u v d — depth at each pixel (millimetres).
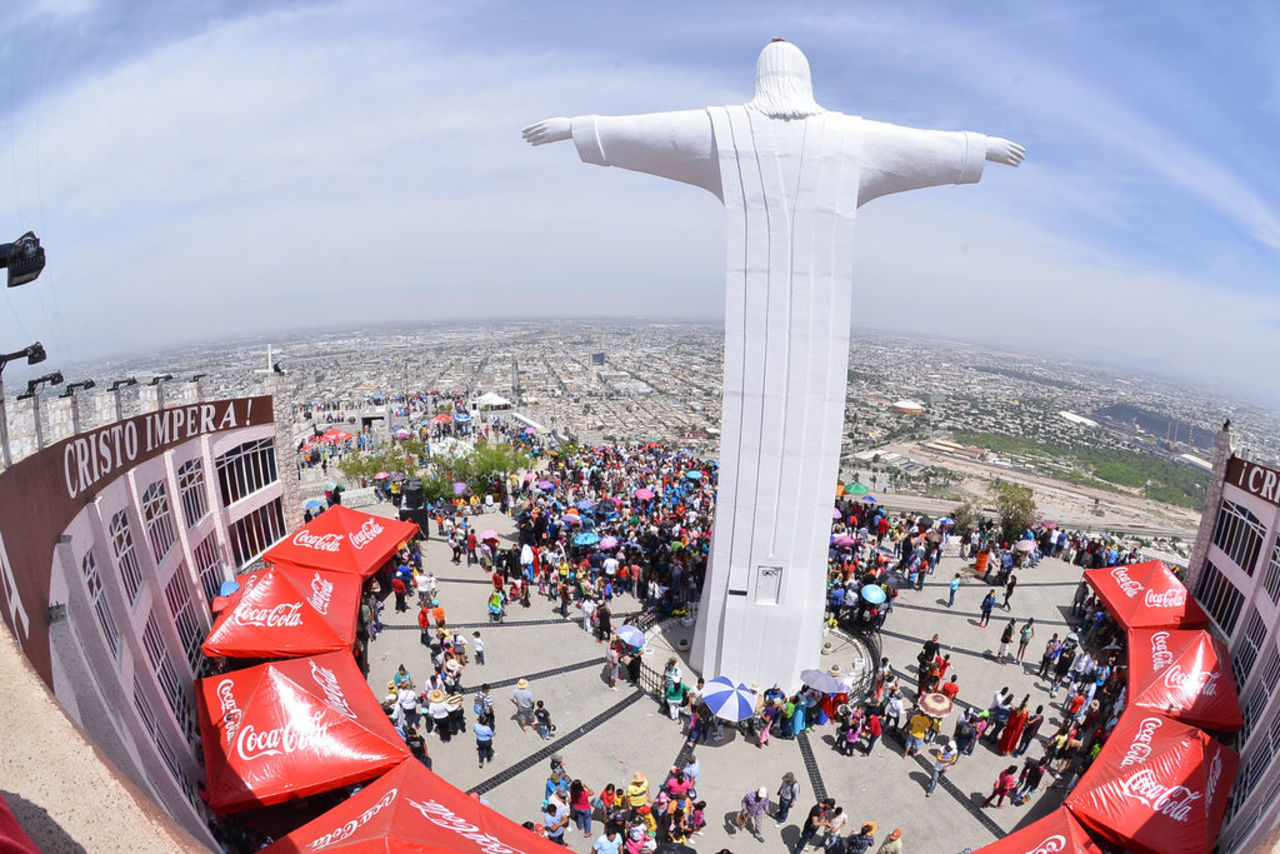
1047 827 13266
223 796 13766
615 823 14516
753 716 19250
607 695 21031
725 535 20688
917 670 22891
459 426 60594
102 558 16203
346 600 21391
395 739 14930
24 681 5953
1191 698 17641
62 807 5098
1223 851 14453
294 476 31109
